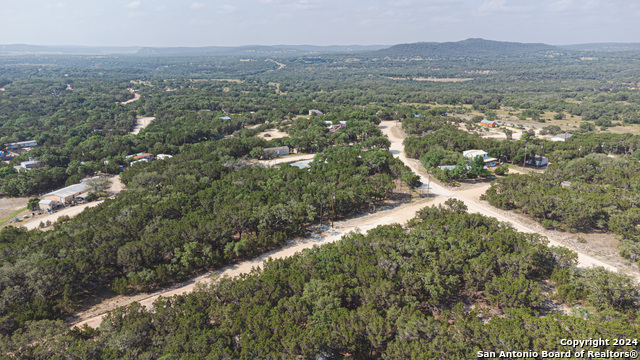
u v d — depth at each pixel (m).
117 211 83.75
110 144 162.50
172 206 85.81
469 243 67.06
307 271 59.97
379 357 46.69
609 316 47.34
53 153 149.38
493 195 100.81
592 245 77.38
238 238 78.94
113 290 61.53
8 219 100.44
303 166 136.62
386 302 52.16
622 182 105.06
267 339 44.44
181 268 65.62
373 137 165.38
